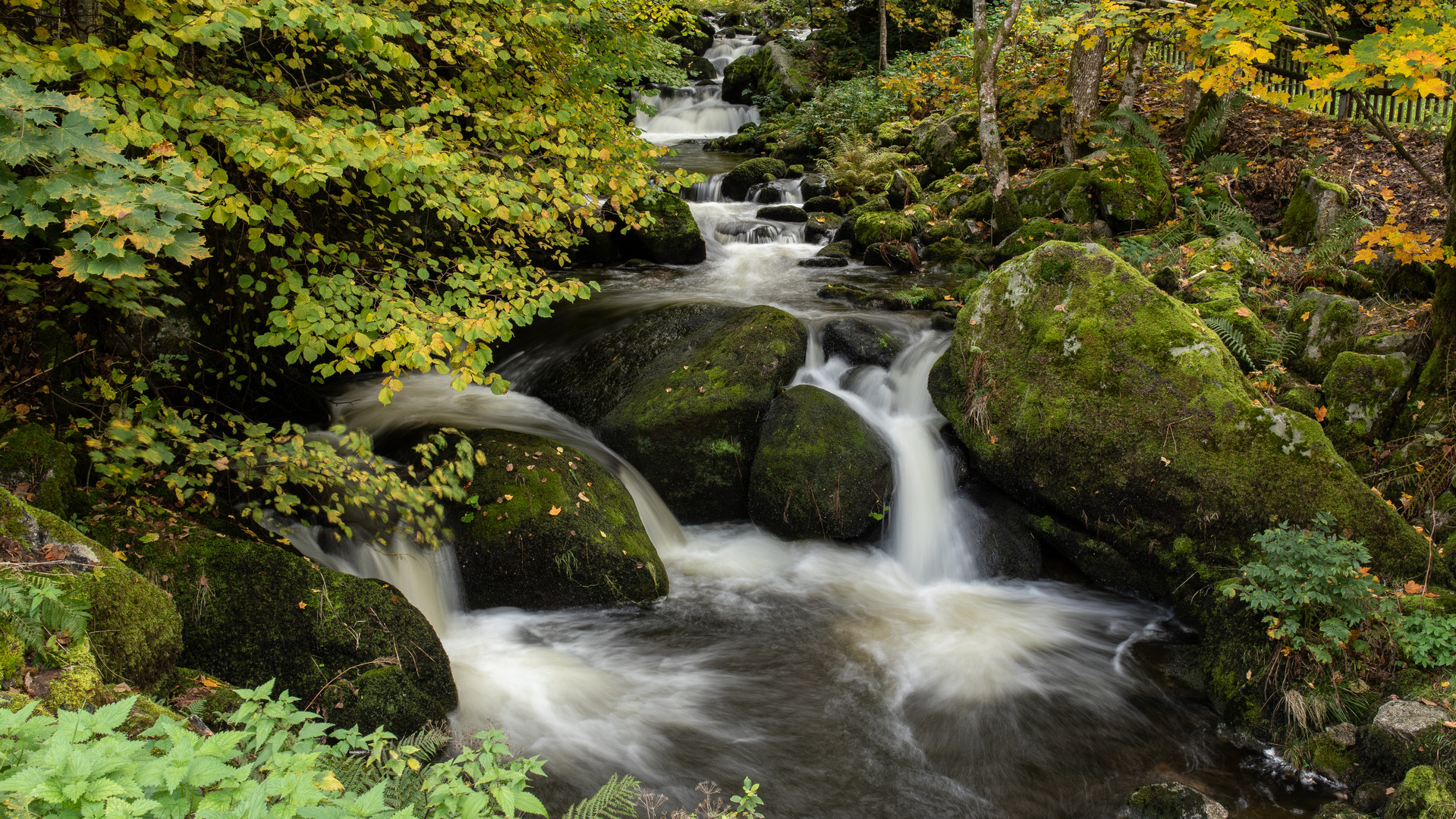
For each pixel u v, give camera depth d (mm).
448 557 5871
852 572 6684
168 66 4254
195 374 5980
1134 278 6129
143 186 3205
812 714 5027
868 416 7438
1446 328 6125
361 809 2178
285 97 5117
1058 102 12781
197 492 5293
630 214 6582
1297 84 11977
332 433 6125
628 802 3420
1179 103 13508
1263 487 5504
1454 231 5867
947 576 6621
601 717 4930
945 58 17922
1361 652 4676
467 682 5141
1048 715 5031
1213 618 5438
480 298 6051
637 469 7113
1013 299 6551
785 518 6859
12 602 2975
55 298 5301
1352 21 6016
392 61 5859
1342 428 6352
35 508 3543
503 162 5730
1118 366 5996
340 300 4844
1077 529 6414
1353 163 10234
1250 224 9172
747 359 7289
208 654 4266
